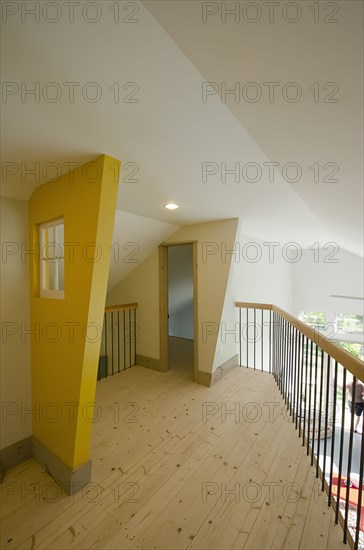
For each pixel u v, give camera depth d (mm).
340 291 6852
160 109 1125
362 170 1276
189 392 3152
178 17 631
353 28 550
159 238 3664
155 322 3891
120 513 1547
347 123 917
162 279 3811
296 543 1379
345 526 1371
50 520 1501
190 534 1425
